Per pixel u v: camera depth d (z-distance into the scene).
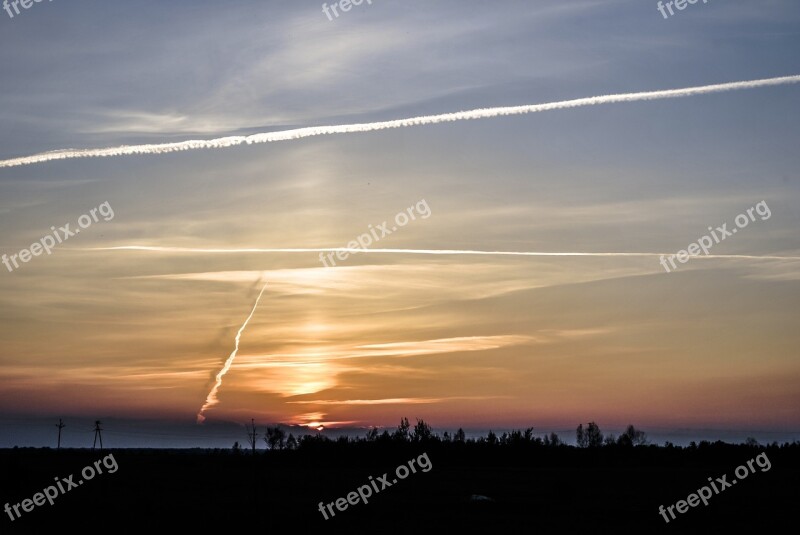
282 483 95.44
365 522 59.00
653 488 90.69
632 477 109.06
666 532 54.44
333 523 58.41
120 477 101.69
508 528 56.09
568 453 146.25
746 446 148.25
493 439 147.62
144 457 160.00
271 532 54.06
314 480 100.94
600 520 60.88
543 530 55.06
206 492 81.81
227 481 97.12
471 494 82.31
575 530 55.12
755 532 54.81
